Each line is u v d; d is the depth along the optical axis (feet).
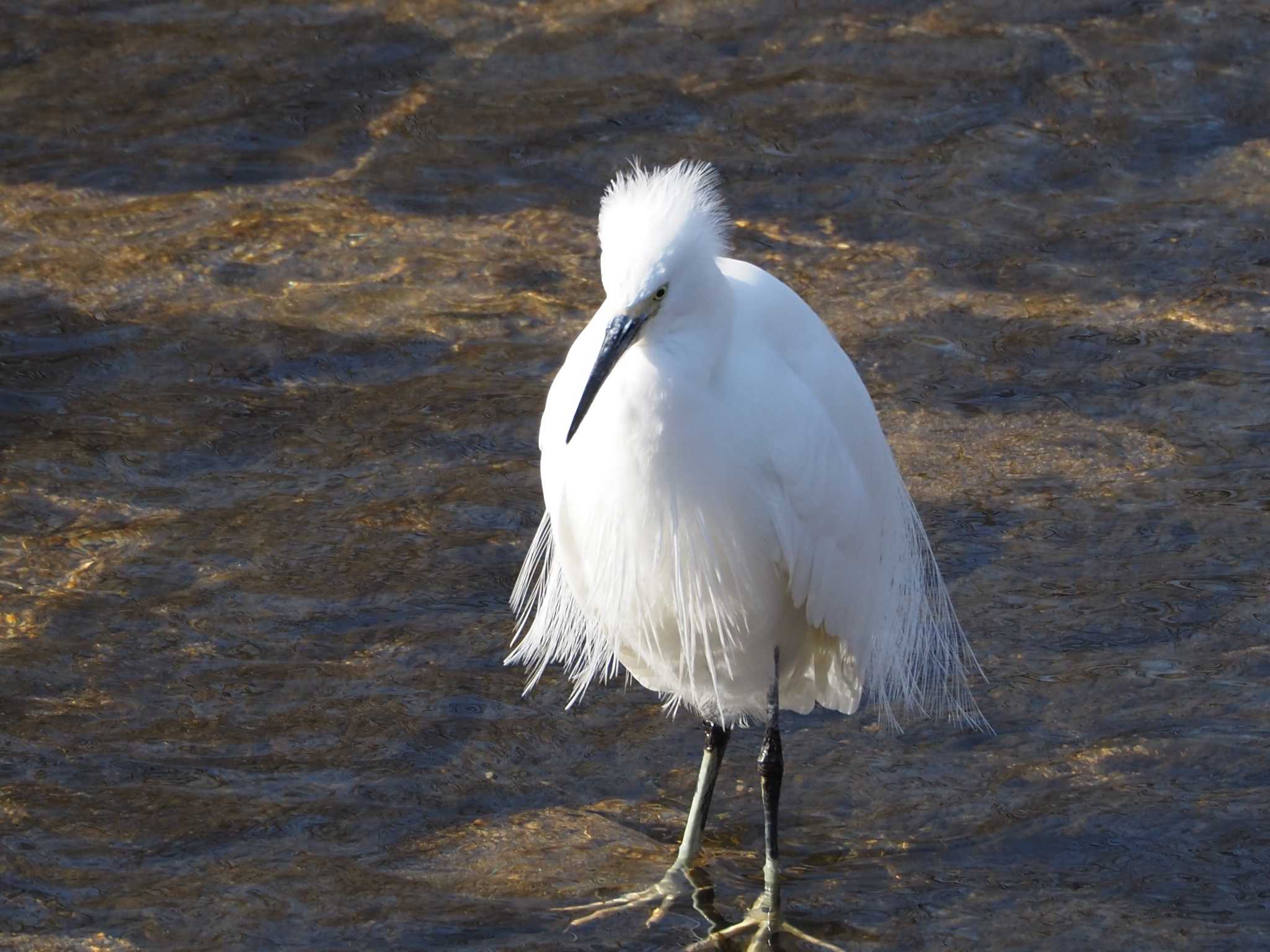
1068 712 28.04
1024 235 46.14
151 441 36.78
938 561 32.14
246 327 41.73
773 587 24.23
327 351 40.70
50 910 23.57
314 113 53.31
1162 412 37.45
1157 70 54.03
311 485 35.24
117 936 23.09
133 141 51.93
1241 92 52.75
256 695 28.76
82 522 33.81
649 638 25.35
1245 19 56.39
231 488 35.14
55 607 30.96
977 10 57.88
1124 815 25.52
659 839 25.73
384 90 54.60
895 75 54.39
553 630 28.30
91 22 59.36
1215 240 45.50
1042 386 38.81
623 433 22.17
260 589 31.71
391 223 47.19
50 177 49.80
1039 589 31.27
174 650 29.89
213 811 25.89
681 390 21.52
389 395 38.91
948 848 25.11
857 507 24.07
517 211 47.88
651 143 51.13
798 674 26.48
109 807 25.89
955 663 29.25
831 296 43.11
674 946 23.20
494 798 26.55
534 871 24.81
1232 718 27.58
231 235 46.44
